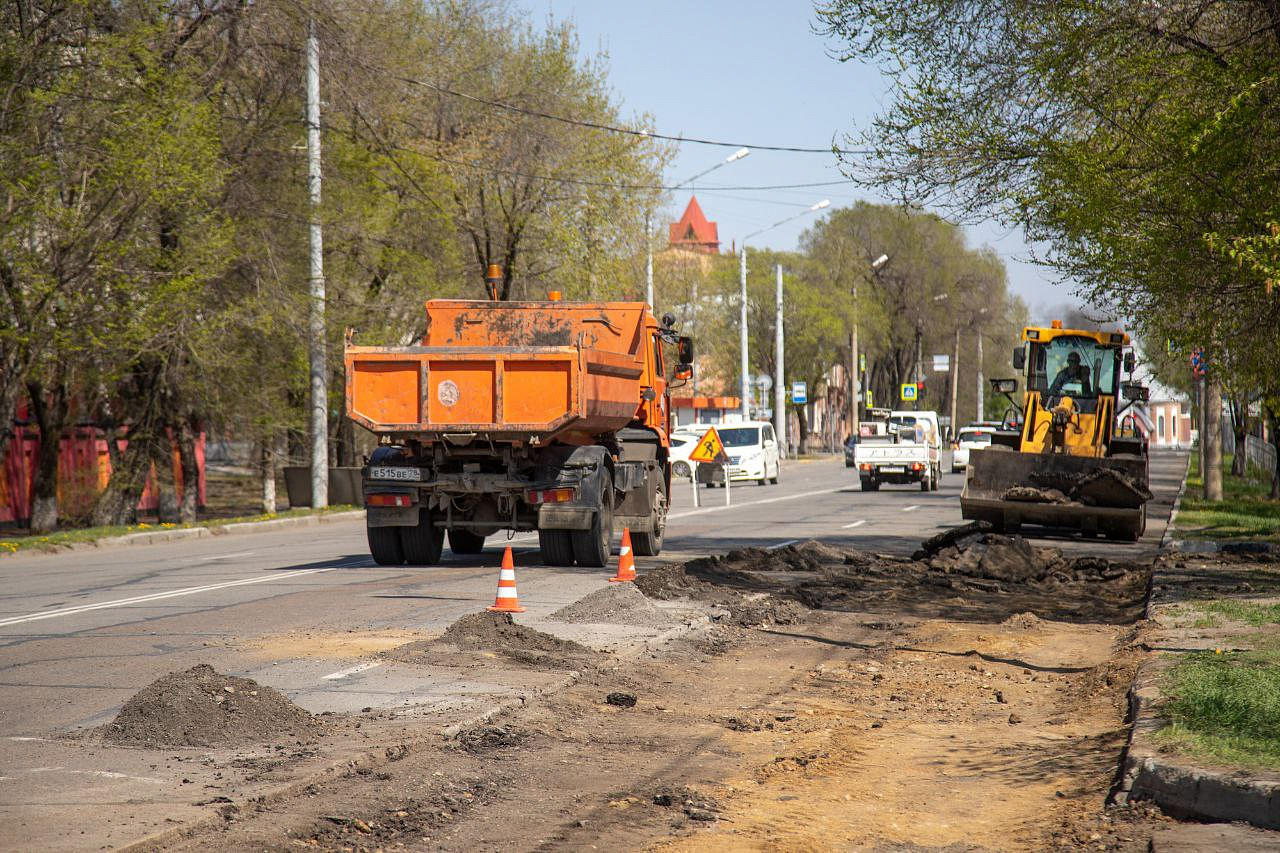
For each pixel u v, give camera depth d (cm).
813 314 9956
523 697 1079
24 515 4166
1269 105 1744
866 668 1320
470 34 4806
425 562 2189
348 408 2053
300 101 3866
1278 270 1538
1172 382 6162
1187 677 1049
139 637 1417
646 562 2222
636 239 5266
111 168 2977
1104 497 2702
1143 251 1991
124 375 3484
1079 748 969
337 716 1003
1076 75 1908
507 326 2386
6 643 1396
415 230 4291
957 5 1922
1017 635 1545
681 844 741
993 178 2033
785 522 3384
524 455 2072
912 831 777
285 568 2245
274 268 3638
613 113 5147
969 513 2770
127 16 3222
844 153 2070
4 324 3072
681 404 10869
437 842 730
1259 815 736
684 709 1123
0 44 2930
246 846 695
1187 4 1844
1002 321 11538
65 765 851
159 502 3900
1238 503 3941
